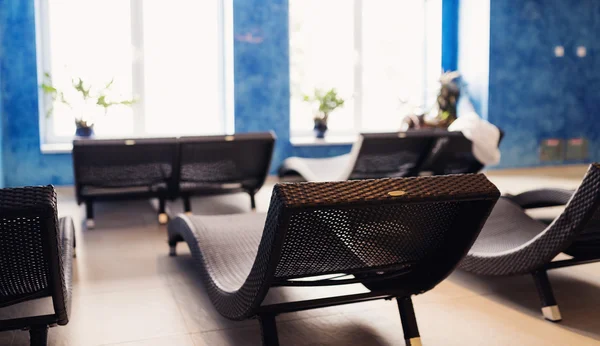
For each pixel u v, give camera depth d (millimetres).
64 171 6441
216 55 7402
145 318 2406
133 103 6531
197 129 7434
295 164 6082
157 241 3828
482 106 7820
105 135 7035
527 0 7859
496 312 2484
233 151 4391
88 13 6840
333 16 7969
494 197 1752
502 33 7730
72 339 2184
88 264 3240
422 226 1859
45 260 1590
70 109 6340
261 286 1710
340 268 1895
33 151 6293
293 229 1655
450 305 2574
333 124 8133
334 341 2172
